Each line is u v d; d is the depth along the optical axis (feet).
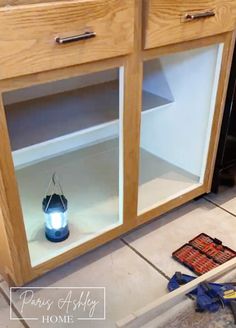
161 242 4.30
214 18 3.65
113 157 5.44
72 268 3.94
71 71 2.94
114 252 4.16
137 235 4.41
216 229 4.51
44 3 2.55
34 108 4.25
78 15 2.73
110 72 4.99
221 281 3.74
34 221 4.18
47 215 3.81
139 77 3.42
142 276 3.85
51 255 3.69
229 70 4.16
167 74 4.76
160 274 3.88
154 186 4.82
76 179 4.95
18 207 3.15
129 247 4.23
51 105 4.33
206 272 3.83
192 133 4.82
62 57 2.80
